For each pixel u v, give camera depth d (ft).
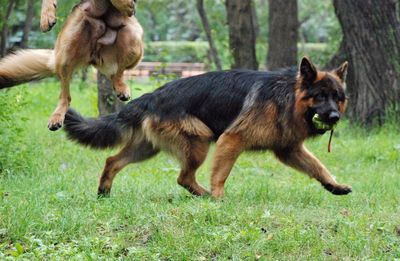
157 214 23.61
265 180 33.04
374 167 38.65
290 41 62.34
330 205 26.76
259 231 22.04
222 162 27.66
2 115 34.81
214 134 28.37
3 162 33.27
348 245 21.43
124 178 32.53
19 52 24.31
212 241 21.58
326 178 28.48
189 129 27.96
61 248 20.99
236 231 22.49
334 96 27.20
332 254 21.13
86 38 22.91
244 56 58.44
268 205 25.68
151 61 105.29
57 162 37.14
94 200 26.45
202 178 34.42
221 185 27.63
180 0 117.70
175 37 123.44
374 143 44.27
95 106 54.70
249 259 20.63
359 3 50.65
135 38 23.11
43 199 25.88
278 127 27.73
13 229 22.15
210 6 79.46
